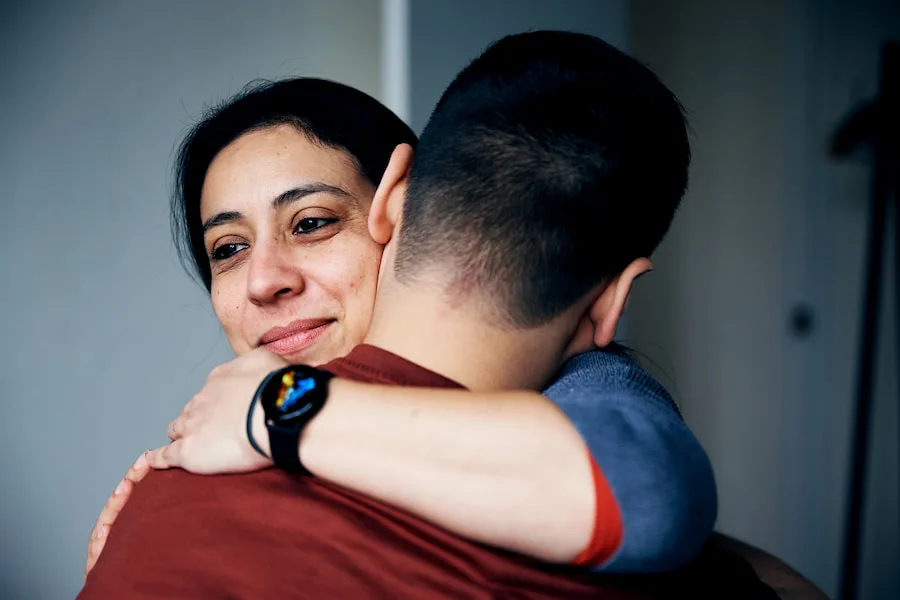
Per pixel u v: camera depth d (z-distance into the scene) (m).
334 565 0.61
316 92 1.03
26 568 2.11
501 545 0.62
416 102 2.04
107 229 2.14
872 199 2.84
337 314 1.00
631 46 2.81
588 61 0.75
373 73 2.29
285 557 0.62
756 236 3.01
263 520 0.64
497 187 0.70
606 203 0.71
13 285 2.10
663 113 0.77
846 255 3.12
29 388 2.11
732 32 2.97
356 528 0.63
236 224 1.00
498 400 0.65
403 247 0.73
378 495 0.63
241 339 1.04
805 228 3.05
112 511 0.89
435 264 0.71
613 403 0.68
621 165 0.72
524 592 0.63
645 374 0.79
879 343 3.14
